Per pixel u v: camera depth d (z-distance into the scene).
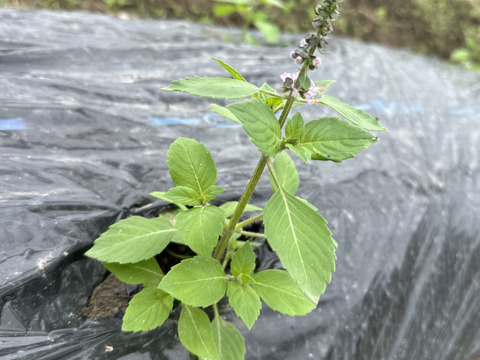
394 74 0.50
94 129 0.32
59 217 0.25
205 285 0.20
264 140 0.17
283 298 0.21
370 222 0.32
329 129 0.18
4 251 0.22
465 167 0.38
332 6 0.17
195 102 0.38
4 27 0.41
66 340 0.21
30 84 0.34
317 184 0.33
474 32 0.79
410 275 0.30
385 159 0.37
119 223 0.23
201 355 0.20
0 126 0.29
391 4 0.83
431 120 0.43
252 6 0.55
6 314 0.21
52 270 0.23
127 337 0.22
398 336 0.28
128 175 0.29
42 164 0.28
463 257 0.33
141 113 0.35
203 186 0.22
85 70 0.39
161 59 0.44
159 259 0.27
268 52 0.51
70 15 0.48
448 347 0.30
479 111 0.47
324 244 0.18
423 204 0.34
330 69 0.48
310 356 0.24
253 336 0.24
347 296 0.27
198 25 0.60
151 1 0.70
